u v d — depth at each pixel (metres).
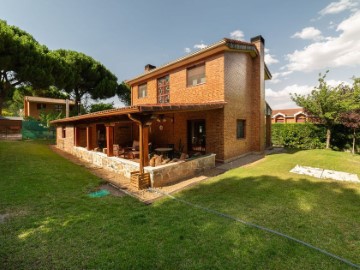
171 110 6.96
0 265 2.90
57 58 21.59
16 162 9.34
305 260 2.96
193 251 3.19
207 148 11.04
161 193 6.08
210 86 10.83
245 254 3.10
